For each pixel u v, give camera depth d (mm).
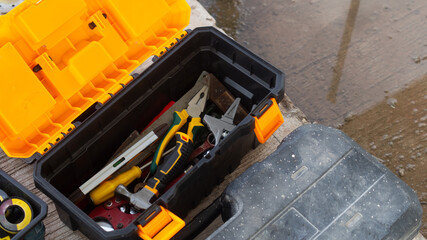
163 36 2158
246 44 3260
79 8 1867
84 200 2057
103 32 1985
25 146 1944
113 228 1985
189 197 1974
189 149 2088
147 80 2096
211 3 3377
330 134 1972
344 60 3193
